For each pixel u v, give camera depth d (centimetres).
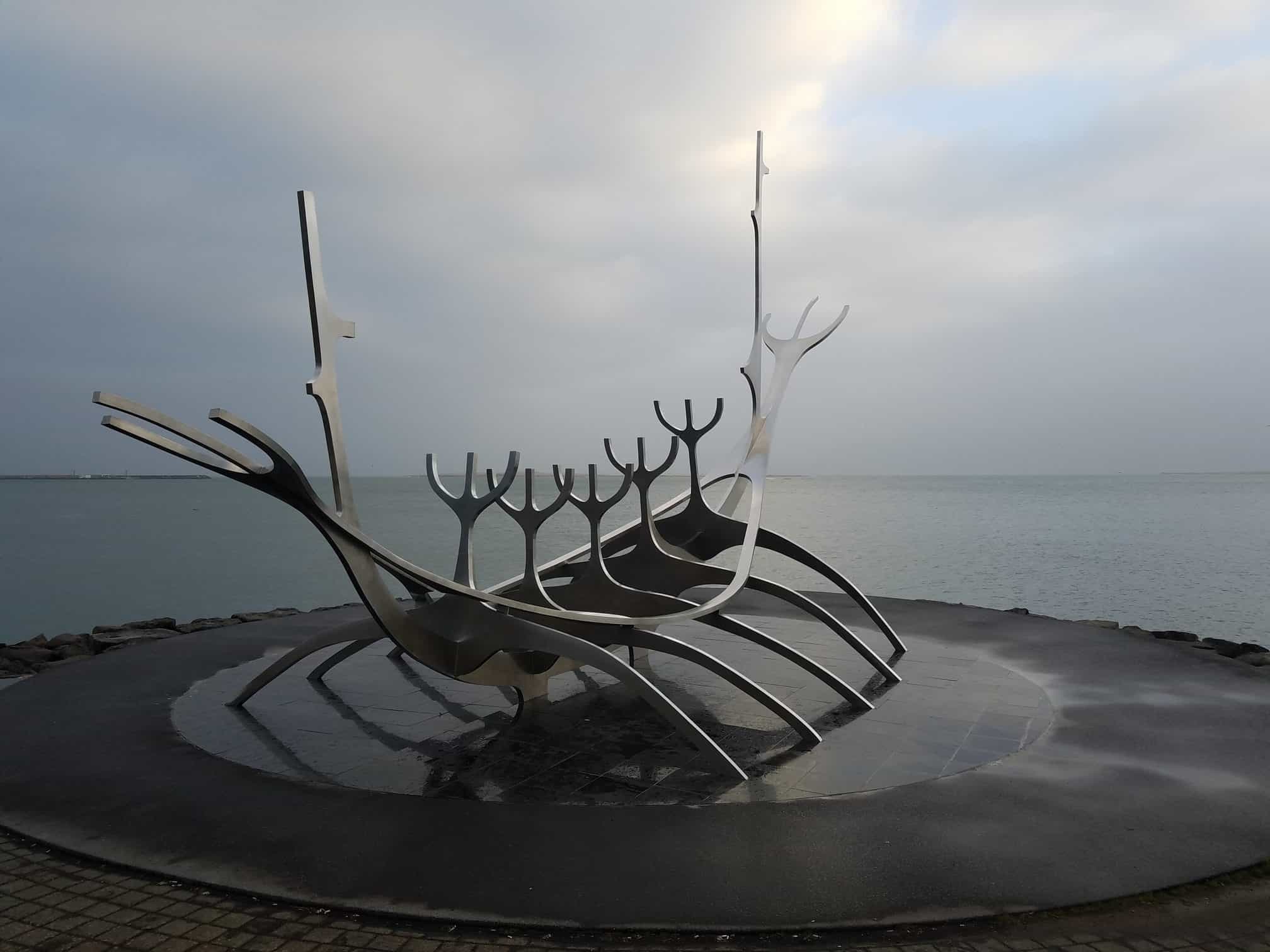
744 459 1073
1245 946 419
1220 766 667
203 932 434
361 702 866
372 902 457
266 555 3550
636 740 742
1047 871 489
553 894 465
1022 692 895
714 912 446
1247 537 3853
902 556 3091
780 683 941
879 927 433
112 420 510
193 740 742
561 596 862
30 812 582
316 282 657
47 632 1873
